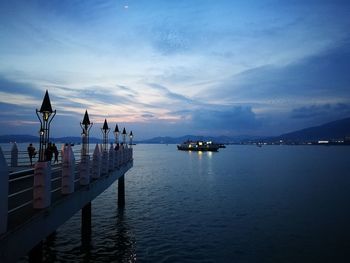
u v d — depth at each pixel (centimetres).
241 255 1862
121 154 2634
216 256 1841
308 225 2545
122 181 3122
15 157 2245
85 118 2606
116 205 3288
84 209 1955
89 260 1770
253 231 2359
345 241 2128
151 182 5300
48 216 995
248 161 11625
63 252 1883
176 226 2473
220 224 2555
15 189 1382
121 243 2050
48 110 1525
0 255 707
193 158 13812
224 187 4722
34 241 888
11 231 748
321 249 1975
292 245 2045
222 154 18762
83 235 1953
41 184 969
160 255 1848
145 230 2355
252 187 4741
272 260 1784
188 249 1952
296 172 7281
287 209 3164
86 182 1453
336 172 7275
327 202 3553
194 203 3441
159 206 3253
